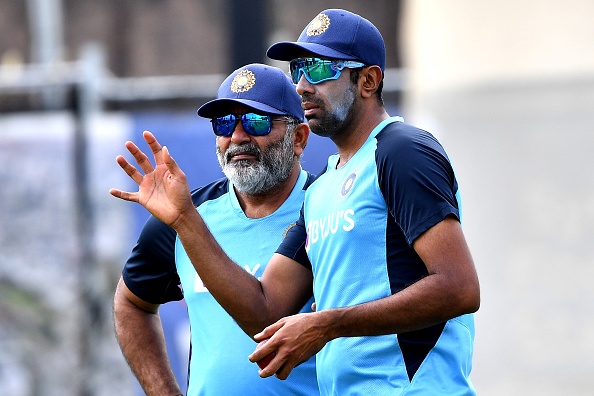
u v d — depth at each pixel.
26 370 23.12
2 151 23.17
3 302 23.16
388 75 23.73
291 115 14.02
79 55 50.12
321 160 21.12
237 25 23.97
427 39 22.53
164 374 14.75
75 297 23.02
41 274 23.09
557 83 21.30
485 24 21.66
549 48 21.31
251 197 14.29
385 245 11.23
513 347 21.80
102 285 23.03
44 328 23.09
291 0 47.56
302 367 13.55
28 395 23.11
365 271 11.33
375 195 11.28
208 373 13.88
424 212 10.70
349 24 11.90
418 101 22.50
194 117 23.02
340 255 11.50
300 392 13.55
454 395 11.12
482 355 21.97
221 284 11.95
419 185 10.82
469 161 21.75
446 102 22.02
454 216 10.73
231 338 13.83
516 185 21.52
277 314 12.39
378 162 11.28
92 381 22.95
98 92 23.55
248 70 14.17
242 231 14.20
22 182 23.16
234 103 13.81
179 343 21.94
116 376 23.02
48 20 30.50
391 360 11.29
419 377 11.14
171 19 51.06
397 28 45.91
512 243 21.61
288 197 14.27
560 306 21.53
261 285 12.52
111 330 23.02
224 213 14.43
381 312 10.65
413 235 10.74
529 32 21.33
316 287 11.99
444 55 22.19
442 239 10.63
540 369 21.69
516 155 21.48
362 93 11.93
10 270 23.16
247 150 13.85
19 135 23.17
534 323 21.69
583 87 21.16
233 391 13.70
